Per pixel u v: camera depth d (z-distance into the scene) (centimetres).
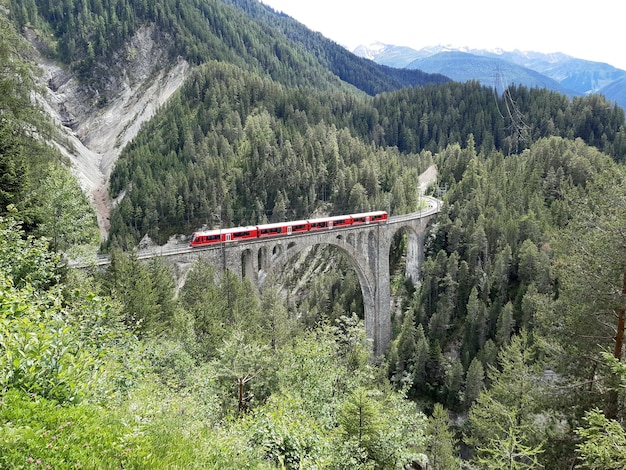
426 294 7244
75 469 668
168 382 1928
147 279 3803
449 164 11944
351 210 10444
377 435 1783
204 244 4766
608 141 13600
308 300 9338
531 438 2264
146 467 780
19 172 2533
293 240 5669
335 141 12488
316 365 2427
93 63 19862
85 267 3638
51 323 1069
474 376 5278
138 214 10519
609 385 1877
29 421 750
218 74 15775
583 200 2439
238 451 1092
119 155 14775
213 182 10988
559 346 2203
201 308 4097
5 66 3009
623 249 1862
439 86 19825
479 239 7306
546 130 15275
